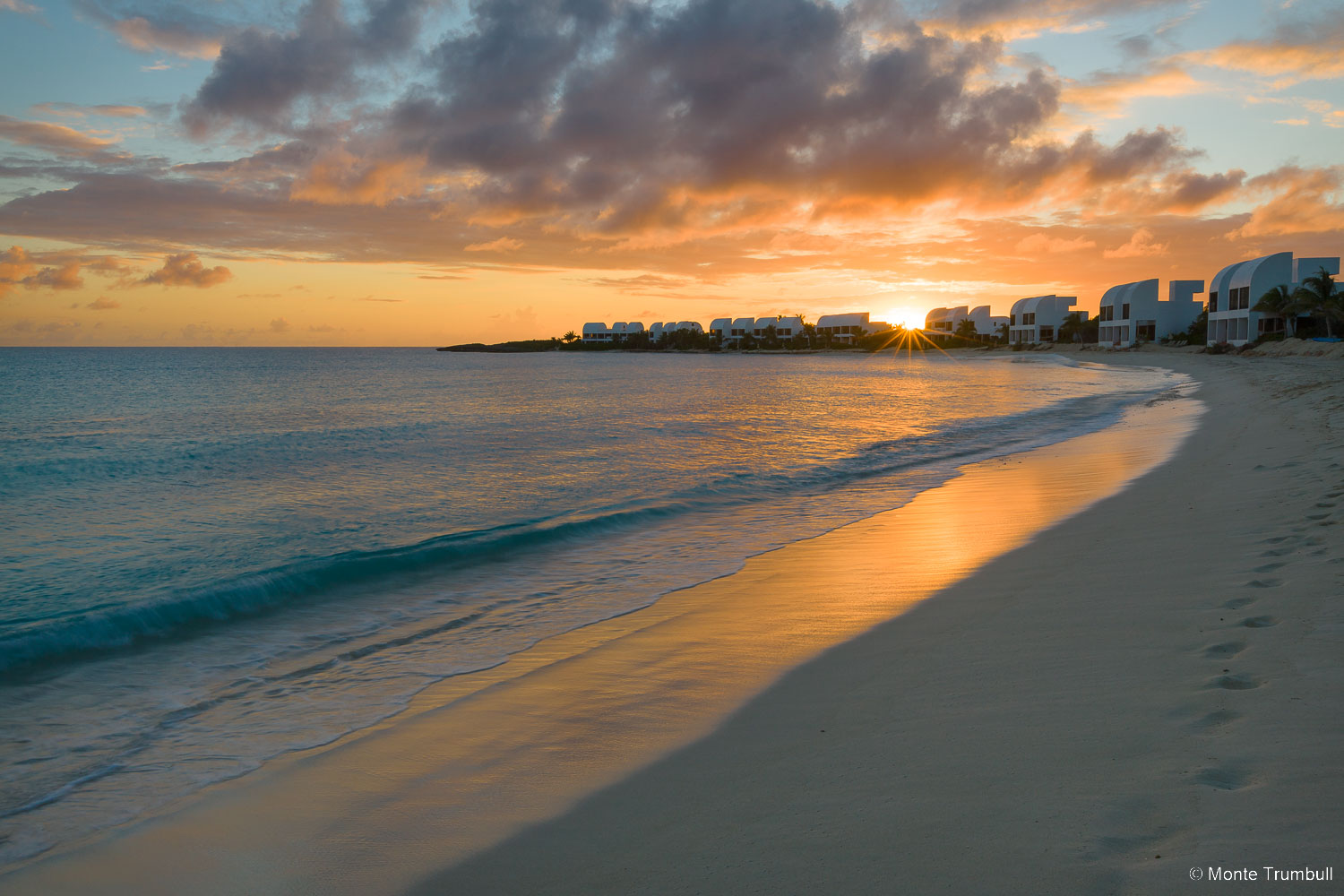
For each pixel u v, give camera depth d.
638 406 40.41
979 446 20.92
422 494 15.03
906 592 7.62
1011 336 135.38
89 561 10.41
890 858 3.02
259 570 9.81
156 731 5.19
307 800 4.16
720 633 6.72
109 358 160.75
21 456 21.53
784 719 4.76
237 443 24.44
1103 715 4.11
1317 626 4.87
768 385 62.66
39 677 6.17
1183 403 30.55
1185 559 7.30
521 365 135.38
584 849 3.46
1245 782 3.18
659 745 4.55
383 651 6.68
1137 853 2.81
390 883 3.37
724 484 15.40
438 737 4.87
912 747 4.07
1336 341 57.09
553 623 7.31
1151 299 95.06
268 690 5.87
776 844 3.26
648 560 9.72
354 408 40.22
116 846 3.80
